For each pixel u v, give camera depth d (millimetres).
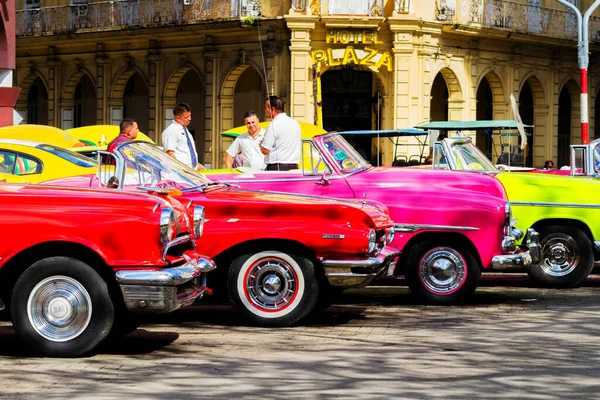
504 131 44688
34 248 11039
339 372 10562
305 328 13180
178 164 13773
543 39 46031
